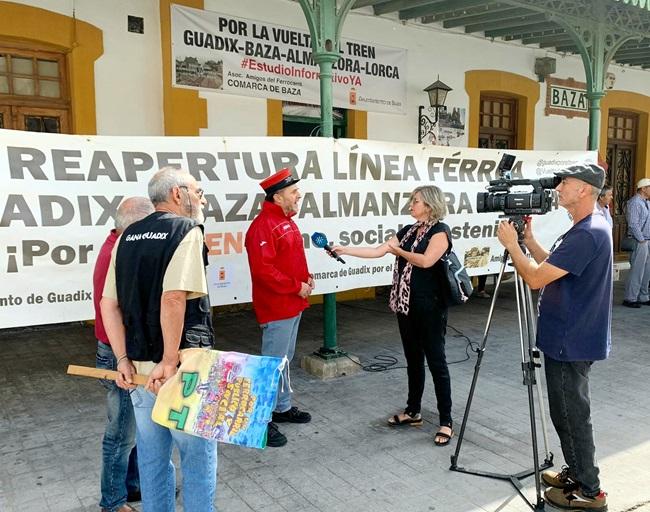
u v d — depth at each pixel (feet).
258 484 10.89
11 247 12.91
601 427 13.48
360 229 17.02
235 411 7.23
